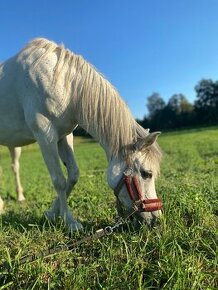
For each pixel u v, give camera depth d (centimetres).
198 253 121
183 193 173
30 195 287
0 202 207
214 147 616
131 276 114
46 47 159
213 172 281
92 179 314
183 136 1232
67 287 112
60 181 157
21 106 162
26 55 162
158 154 138
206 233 134
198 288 106
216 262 115
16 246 139
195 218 146
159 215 136
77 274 115
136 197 136
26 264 120
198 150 598
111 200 203
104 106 144
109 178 142
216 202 165
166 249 122
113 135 141
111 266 117
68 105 153
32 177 441
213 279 110
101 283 113
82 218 173
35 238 146
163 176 290
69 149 171
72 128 162
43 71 154
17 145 179
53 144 156
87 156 767
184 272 109
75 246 134
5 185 372
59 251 129
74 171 169
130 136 140
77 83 151
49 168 157
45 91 152
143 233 133
